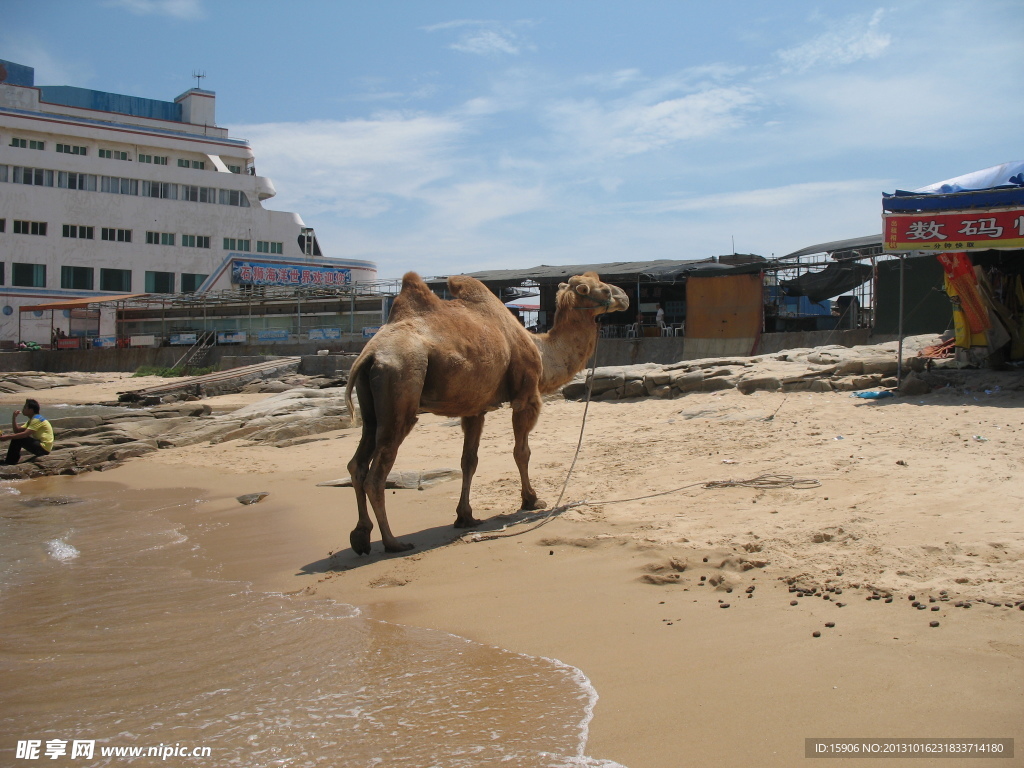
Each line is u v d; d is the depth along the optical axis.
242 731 3.76
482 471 10.97
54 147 59.09
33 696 4.29
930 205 11.95
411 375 7.08
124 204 59.97
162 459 15.64
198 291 59.44
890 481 7.64
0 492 13.16
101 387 39.34
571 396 17.25
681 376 15.59
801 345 25.06
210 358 45.41
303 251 69.12
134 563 7.70
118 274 59.97
